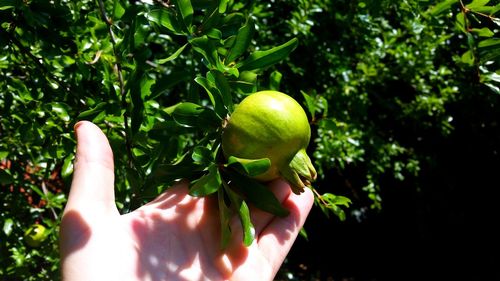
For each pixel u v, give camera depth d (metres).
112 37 0.33
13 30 0.35
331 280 1.33
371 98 1.15
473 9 0.32
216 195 0.31
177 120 0.28
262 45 0.80
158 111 0.34
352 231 1.42
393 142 1.11
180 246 0.29
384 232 1.40
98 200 0.26
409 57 0.96
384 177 1.27
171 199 0.30
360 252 1.41
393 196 1.32
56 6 0.33
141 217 0.28
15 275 0.54
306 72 0.94
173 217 0.29
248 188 0.27
